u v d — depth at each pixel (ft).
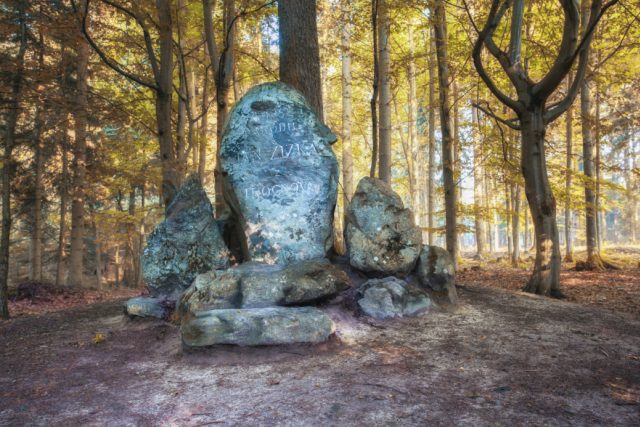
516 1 31.30
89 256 85.25
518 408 10.99
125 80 49.93
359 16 36.94
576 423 10.17
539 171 31.37
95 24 35.63
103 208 74.28
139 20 31.42
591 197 48.62
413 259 21.86
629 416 10.55
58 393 12.80
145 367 14.96
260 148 22.63
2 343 19.67
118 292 59.67
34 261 54.54
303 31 27.89
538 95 30.78
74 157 56.44
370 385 12.54
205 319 15.58
